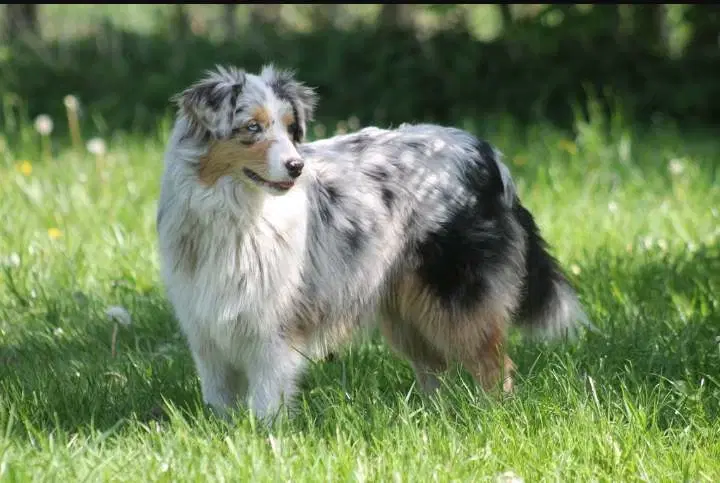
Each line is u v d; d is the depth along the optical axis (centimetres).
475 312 941
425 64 2666
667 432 845
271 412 841
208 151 819
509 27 2697
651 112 2617
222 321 837
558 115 2605
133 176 1722
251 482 736
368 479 751
